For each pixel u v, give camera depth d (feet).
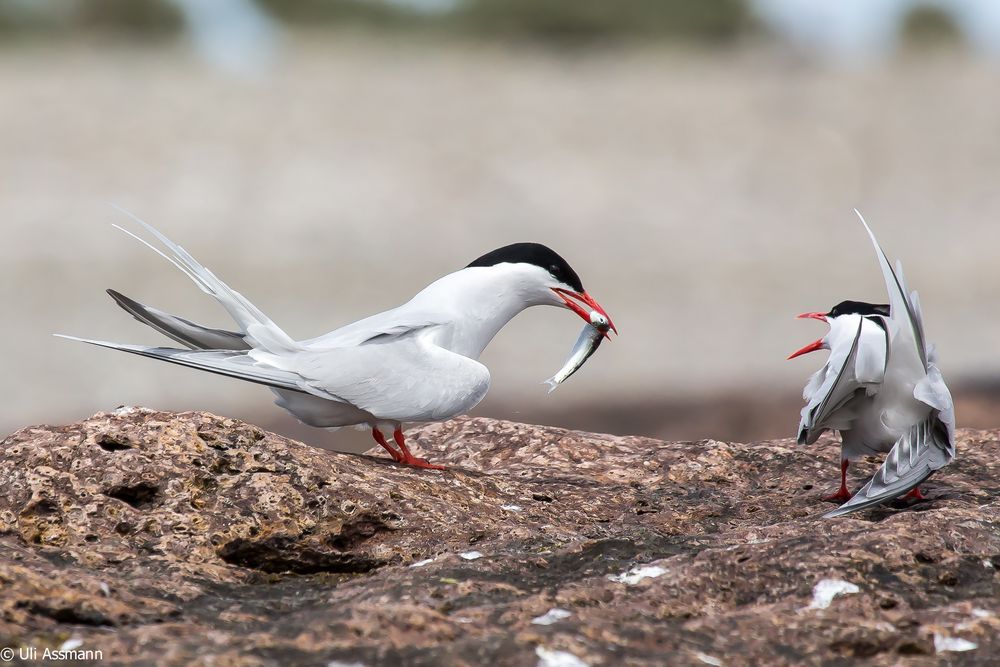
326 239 82.84
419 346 21.21
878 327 20.15
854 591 15.39
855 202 97.09
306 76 118.52
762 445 25.34
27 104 105.09
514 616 14.37
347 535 18.53
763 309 72.43
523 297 23.38
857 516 20.18
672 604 15.05
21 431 19.16
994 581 15.87
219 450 19.13
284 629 13.78
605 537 18.10
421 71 124.67
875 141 106.52
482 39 154.71
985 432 25.96
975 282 79.05
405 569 16.70
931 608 14.97
